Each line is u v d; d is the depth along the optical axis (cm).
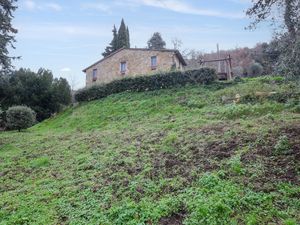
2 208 761
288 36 766
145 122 1520
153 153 968
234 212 572
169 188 713
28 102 2972
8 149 1424
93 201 720
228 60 2802
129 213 628
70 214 681
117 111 1889
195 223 560
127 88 2270
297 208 553
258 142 851
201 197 632
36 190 846
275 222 527
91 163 985
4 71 2556
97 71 3328
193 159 848
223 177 705
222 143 904
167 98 1845
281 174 672
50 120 2355
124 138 1237
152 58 2989
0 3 2323
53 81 3219
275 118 1116
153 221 596
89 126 1767
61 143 1384
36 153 1264
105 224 614
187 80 2031
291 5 757
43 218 682
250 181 666
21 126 2047
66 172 958
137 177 803
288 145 781
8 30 2384
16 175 1012
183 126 1240
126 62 3136
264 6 834
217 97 1658
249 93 1520
